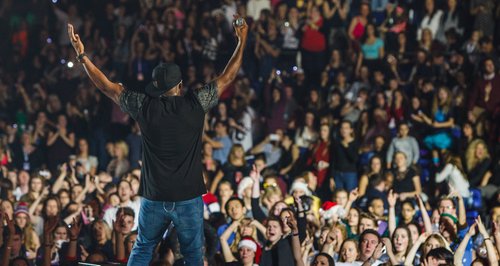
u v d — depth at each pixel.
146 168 10.95
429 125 24.42
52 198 19.86
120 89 10.96
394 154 22.17
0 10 32.16
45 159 26.89
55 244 18.56
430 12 26.92
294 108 26.48
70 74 29.55
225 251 17.33
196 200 11.02
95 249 17.22
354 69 26.55
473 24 26.55
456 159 22.17
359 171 23.61
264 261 15.88
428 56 26.06
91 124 27.61
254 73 27.80
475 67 25.47
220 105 25.88
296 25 28.23
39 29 30.97
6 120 29.03
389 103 24.86
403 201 18.81
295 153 24.70
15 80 30.30
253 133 26.09
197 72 28.38
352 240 16.05
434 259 14.58
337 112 25.55
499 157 23.08
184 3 29.67
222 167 23.61
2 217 18.19
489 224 20.45
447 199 17.84
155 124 10.73
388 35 27.28
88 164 25.44
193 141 10.88
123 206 19.55
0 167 22.92
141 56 29.09
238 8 29.06
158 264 15.32
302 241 15.87
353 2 28.05
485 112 24.12
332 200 19.50
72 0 30.91
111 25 30.19
